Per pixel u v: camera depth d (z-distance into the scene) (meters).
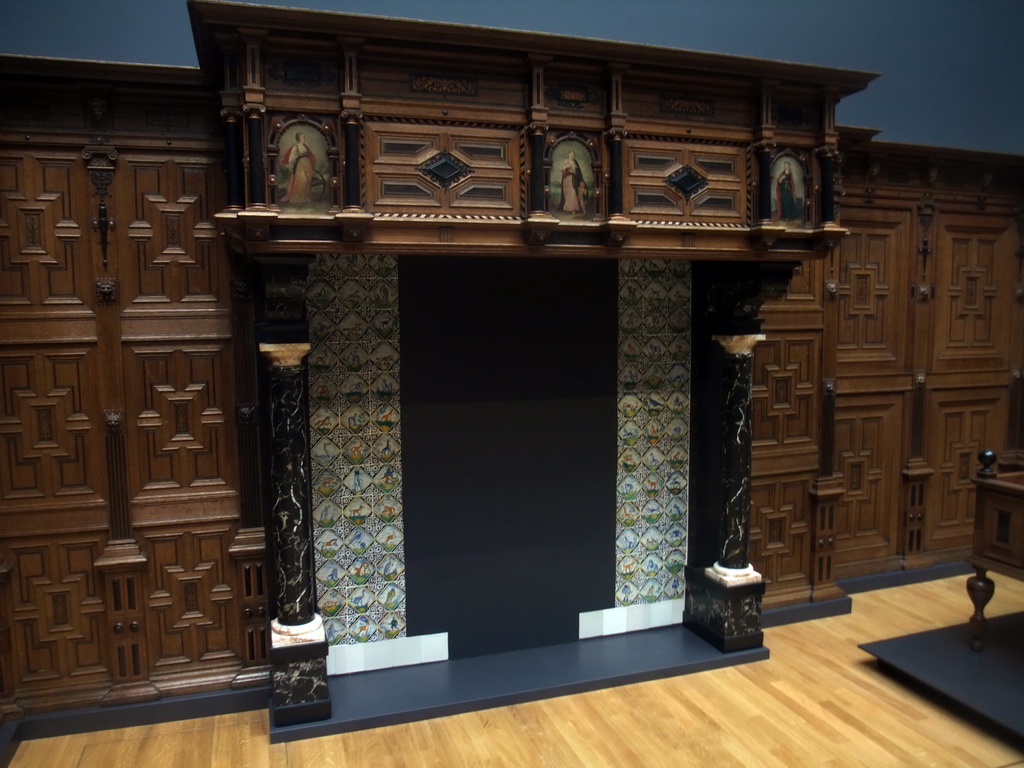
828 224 3.77
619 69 3.36
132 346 3.51
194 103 3.47
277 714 3.41
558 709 3.67
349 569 3.86
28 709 3.46
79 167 3.38
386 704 3.59
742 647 4.15
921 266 5.17
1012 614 4.62
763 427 4.62
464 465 3.99
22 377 3.40
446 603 4.03
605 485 4.29
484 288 3.96
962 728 3.49
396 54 3.11
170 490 3.60
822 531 4.79
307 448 3.54
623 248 3.44
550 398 4.12
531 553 4.16
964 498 5.54
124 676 3.59
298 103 3.01
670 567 4.48
